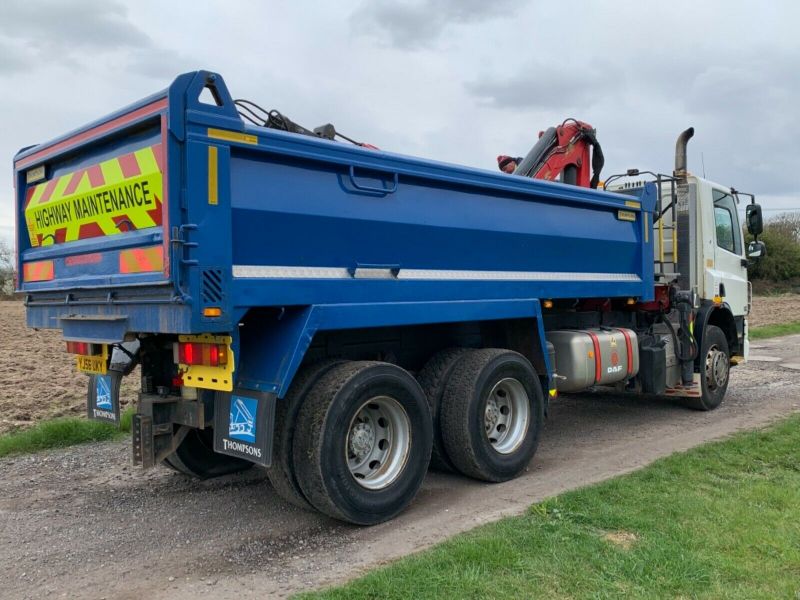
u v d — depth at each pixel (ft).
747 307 31.58
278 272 14.10
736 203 31.32
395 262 16.40
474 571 12.07
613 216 23.67
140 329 13.76
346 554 13.70
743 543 13.15
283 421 14.85
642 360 25.39
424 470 16.35
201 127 12.81
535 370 20.47
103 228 15.06
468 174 18.10
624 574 11.93
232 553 13.89
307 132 17.84
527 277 20.02
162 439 15.26
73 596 12.06
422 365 19.44
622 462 20.21
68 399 30.83
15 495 17.74
